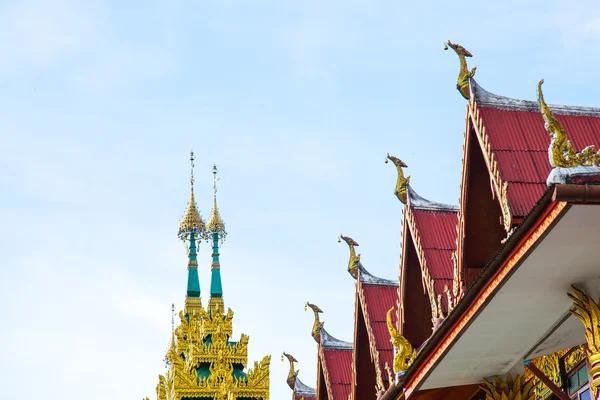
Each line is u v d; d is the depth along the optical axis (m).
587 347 26.88
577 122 30.67
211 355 63.03
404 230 37.53
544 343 29.38
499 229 31.92
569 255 23.70
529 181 29.27
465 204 32.16
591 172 20.77
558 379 30.73
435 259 35.81
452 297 34.53
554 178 20.84
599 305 24.89
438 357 29.50
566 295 26.12
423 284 35.81
